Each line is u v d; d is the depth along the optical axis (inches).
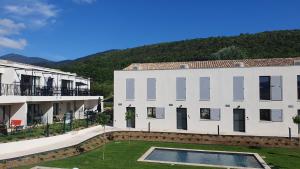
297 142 957.2
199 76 1167.6
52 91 1234.0
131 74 1243.8
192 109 1168.2
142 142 1040.2
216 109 1143.0
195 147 960.9
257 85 1111.0
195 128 1161.4
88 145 879.1
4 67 1042.1
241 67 1127.6
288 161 757.9
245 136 1003.9
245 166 721.0
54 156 732.7
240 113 1133.1
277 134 1053.8
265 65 1157.7
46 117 1171.9
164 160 779.4
